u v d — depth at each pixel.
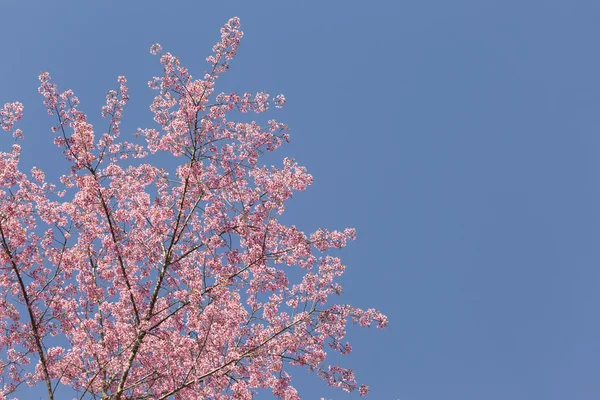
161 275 11.65
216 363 10.70
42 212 11.09
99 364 10.66
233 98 12.41
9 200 10.91
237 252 11.81
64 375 10.70
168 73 12.26
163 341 10.65
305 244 11.87
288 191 11.71
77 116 11.52
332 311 12.15
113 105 12.02
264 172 12.30
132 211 11.59
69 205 11.14
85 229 11.30
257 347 11.45
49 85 11.54
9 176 10.79
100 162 11.48
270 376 11.30
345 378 11.85
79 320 11.01
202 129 12.09
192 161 11.96
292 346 11.63
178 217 12.05
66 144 11.16
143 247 11.98
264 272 12.13
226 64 12.44
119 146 12.07
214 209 12.15
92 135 11.09
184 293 11.07
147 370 11.27
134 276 12.30
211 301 11.09
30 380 11.05
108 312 11.53
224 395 10.33
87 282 11.48
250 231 11.82
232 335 11.17
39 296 10.91
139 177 12.35
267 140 12.44
